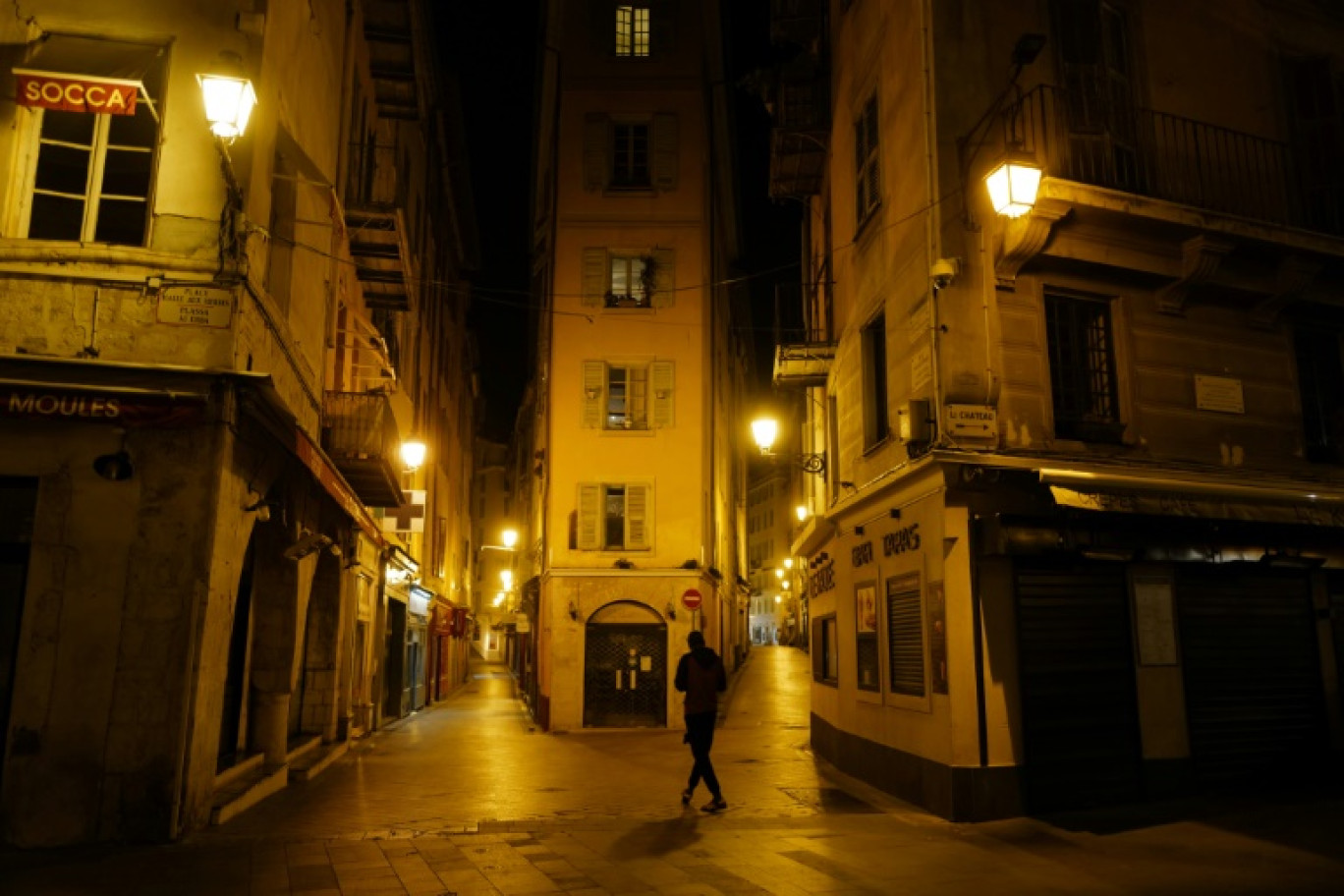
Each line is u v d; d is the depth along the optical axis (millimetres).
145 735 8281
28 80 8875
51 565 8383
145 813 8180
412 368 25188
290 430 9992
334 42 14109
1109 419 10711
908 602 10922
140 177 9312
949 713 9516
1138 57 11547
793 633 64812
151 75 9531
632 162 24406
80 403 8414
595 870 7430
